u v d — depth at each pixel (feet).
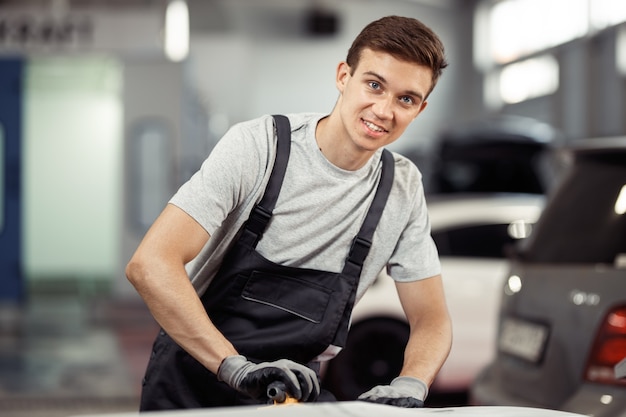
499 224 22.77
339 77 7.79
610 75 51.52
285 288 8.02
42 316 40.09
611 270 11.99
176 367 8.06
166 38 40.22
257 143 7.86
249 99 65.21
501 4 64.69
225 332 8.05
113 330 36.27
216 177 7.64
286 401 6.81
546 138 39.24
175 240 7.47
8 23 39.34
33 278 54.08
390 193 8.17
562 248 13.01
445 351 8.27
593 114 53.06
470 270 22.13
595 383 11.55
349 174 7.93
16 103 39.60
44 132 54.34
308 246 7.98
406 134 67.05
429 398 21.65
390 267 8.62
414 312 8.56
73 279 54.34
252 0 65.26
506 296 13.94
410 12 67.31
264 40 65.67
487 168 39.42
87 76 46.26
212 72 61.62
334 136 7.81
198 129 45.29
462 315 21.75
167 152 39.09
